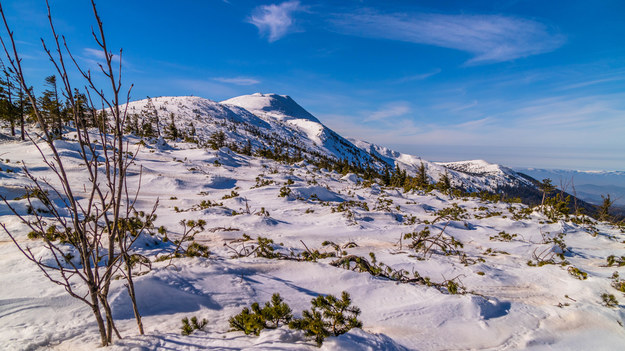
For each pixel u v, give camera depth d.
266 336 3.46
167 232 11.30
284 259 7.74
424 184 40.59
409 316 4.93
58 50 1.93
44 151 26.38
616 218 22.94
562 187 21.44
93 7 2.03
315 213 17.78
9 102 34.09
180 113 163.75
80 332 3.69
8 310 4.08
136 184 23.06
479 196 36.25
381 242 12.36
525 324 4.86
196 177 27.06
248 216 14.73
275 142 164.25
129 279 3.24
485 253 11.06
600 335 4.61
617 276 6.96
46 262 6.05
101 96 2.15
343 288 6.00
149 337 3.35
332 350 3.10
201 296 5.10
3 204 9.15
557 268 8.23
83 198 15.76
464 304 5.31
